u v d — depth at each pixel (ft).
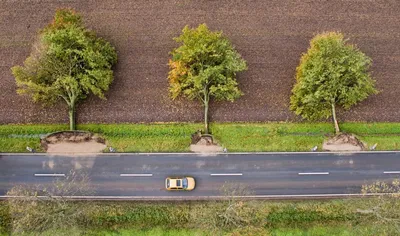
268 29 191.11
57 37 163.22
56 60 165.78
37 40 181.88
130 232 170.50
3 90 184.85
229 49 170.60
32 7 191.01
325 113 178.50
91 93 184.34
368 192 178.29
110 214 172.55
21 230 156.56
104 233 169.78
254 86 187.21
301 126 184.55
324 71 166.30
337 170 180.24
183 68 168.55
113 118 183.73
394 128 184.96
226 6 192.13
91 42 172.86
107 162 179.01
